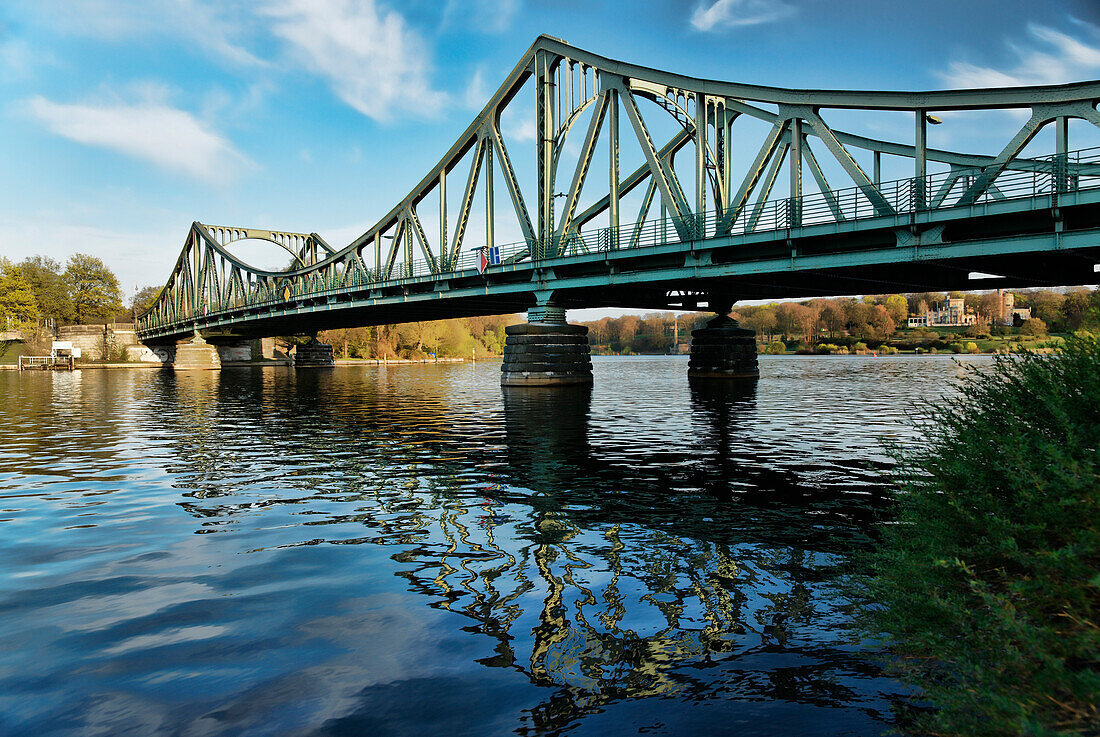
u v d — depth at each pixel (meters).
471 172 53.12
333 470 15.26
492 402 36.41
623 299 48.72
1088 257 25.77
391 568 8.12
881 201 27.38
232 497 12.43
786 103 31.83
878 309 159.88
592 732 4.38
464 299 53.47
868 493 12.35
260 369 114.62
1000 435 5.41
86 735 4.46
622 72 40.88
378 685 5.13
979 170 26.31
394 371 104.62
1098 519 4.20
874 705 4.61
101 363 133.12
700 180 36.25
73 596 7.24
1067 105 22.84
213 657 5.68
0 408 34.34
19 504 11.95
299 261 104.94
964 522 5.33
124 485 13.67
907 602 5.29
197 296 114.56
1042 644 3.89
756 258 32.97
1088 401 4.99
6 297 139.25
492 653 5.68
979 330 140.88
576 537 9.42
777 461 16.05
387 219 65.25
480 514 10.89
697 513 10.81
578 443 19.53
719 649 5.65
